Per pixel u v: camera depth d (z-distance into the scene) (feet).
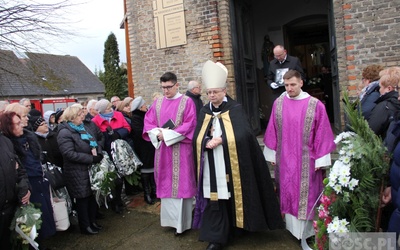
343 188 8.43
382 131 10.14
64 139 12.75
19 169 10.50
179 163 12.80
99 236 13.25
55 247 12.61
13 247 10.62
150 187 16.48
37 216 10.33
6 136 10.96
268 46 27.78
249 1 23.75
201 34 20.20
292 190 11.23
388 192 8.11
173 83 13.12
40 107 51.93
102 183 13.35
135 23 22.34
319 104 10.94
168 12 20.90
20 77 26.45
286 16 27.99
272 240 11.85
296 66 17.20
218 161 11.31
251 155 11.34
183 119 12.99
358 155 8.21
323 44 31.14
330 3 18.72
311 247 10.75
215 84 11.30
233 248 11.47
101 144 14.43
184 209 12.88
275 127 11.91
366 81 12.38
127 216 15.02
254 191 11.18
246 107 21.43
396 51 16.16
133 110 15.99
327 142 10.77
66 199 13.51
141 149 16.06
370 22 16.47
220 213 11.35
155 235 12.99
